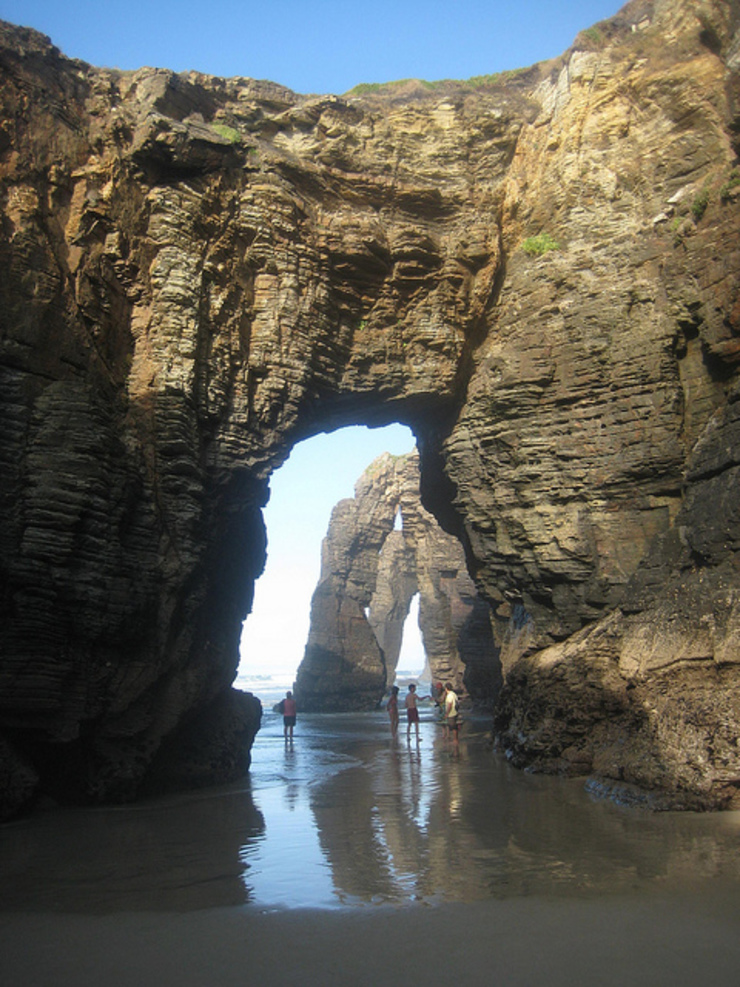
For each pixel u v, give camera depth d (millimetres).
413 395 21781
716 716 13258
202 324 18156
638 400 19359
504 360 21266
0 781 12672
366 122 21000
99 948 6496
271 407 19484
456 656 50969
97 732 15180
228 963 6145
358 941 6562
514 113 21891
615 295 20156
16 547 13750
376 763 19922
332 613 56875
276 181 19500
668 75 19891
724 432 16781
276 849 10102
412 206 21312
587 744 17031
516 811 12445
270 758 21984
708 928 6754
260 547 21875
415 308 21656
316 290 20297
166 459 17203
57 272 15664
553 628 20484
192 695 17453
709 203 18734
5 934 6859
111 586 15109
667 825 11086
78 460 14680
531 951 6297
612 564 19250
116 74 18438
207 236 18547
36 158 16016
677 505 18734
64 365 15492
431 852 9680
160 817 12961
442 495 26203
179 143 17828
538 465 20656
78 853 10117
